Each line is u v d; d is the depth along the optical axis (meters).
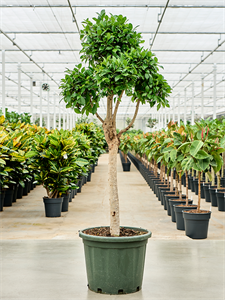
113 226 3.05
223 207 6.85
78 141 8.49
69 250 4.23
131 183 11.01
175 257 3.97
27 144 7.09
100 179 11.91
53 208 6.22
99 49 3.09
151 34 11.50
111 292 2.83
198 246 4.46
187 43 12.30
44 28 10.94
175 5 9.10
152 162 11.84
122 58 2.80
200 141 4.30
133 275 2.86
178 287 3.03
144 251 2.95
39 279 3.23
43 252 4.14
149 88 2.97
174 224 5.75
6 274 3.37
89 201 7.99
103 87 2.82
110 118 3.17
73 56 14.27
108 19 3.30
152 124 34.84
